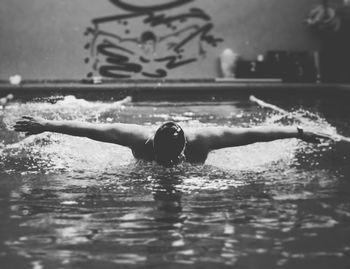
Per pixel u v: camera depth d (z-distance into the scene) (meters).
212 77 13.97
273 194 3.63
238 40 14.03
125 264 2.49
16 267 2.47
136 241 2.78
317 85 12.01
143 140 4.41
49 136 5.56
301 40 14.09
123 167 4.39
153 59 13.83
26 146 5.24
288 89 11.88
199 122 7.30
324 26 13.51
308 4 14.09
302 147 5.26
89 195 3.64
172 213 3.24
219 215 3.19
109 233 2.90
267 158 4.76
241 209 3.31
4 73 13.64
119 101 9.95
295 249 2.65
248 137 4.43
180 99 10.61
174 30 13.84
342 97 11.02
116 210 3.31
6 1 13.52
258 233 2.88
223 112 8.45
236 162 4.57
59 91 11.38
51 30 13.63
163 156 4.31
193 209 3.31
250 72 13.06
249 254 2.60
